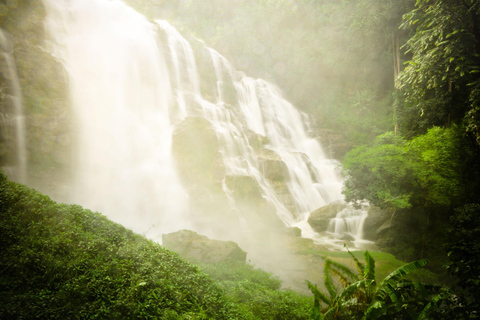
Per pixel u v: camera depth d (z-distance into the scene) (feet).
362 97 148.87
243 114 142.92
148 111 109.50
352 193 72.43
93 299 22.34
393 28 116.26
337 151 140.56
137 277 25.84
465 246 26.35
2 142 67.82
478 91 61.36
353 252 65.21
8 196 29.91
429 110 83.30
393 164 66.28
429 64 67.36
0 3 76.02
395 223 72.69
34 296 20.70
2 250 24.14
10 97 70.49
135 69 110.63
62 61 86.53
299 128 158.30
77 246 27.12
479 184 69.05
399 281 26.71
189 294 28.04
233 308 29.27
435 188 65.72
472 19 65.72
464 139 71.26
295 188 107.65
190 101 122.52
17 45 75.77
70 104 83.05
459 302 23.06
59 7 93.40
